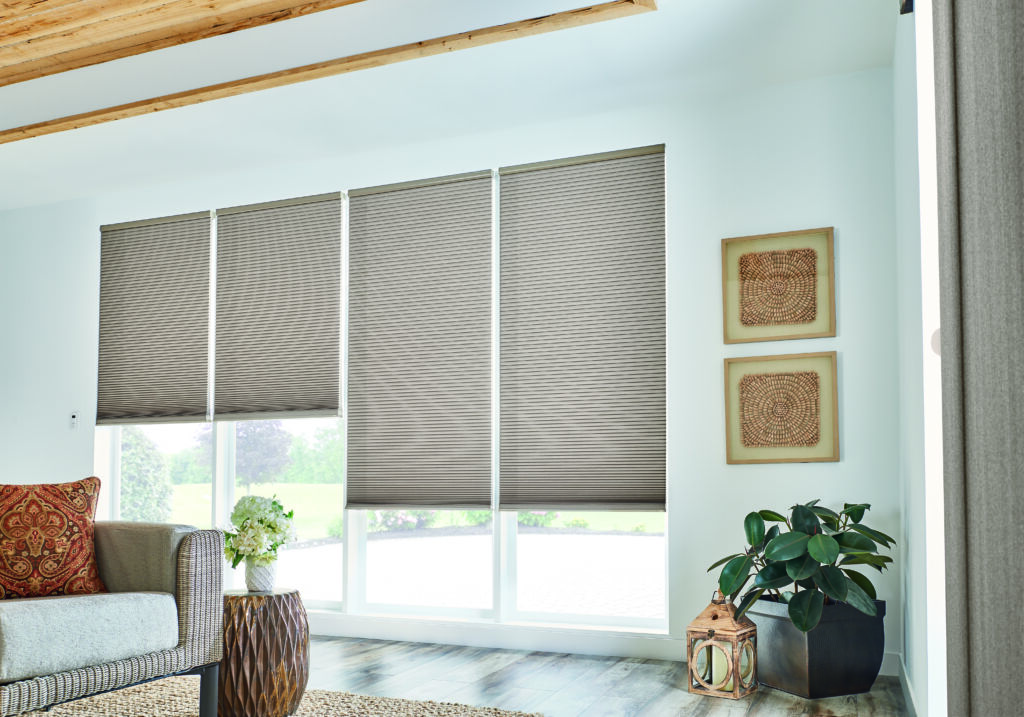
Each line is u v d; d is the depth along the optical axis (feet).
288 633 10.53
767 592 12.76
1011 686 4.06
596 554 15.25
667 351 14.32
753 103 14.17
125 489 18.97
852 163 13.52
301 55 12.49
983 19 4.29
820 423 13.34
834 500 13.20
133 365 18.71
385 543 16.70
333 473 17.28
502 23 11.55
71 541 10.53
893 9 11.50
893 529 12.86
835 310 13.39
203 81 13.35
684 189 14.48
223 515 17.95
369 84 13.73
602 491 14.66
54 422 19.42
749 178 14.10
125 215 19.17
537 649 14.87
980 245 4.25
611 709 11.16
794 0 11.27
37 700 8.21
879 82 13.44
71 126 14.60
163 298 18.53
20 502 10.63
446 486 15.71
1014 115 4.20
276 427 17.79
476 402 15.62
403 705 11.29
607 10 10.97
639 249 14.78
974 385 4.25
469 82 13.71
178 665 9.72
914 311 10.13
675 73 13.52
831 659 11.60
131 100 14.07
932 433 8.95
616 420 14.69
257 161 17.31
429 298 16.16
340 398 16.58
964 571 4.33
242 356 17.61
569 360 15.10
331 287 16.89
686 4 11.37
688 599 13.89
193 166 17.54
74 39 12.23
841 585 11.04
